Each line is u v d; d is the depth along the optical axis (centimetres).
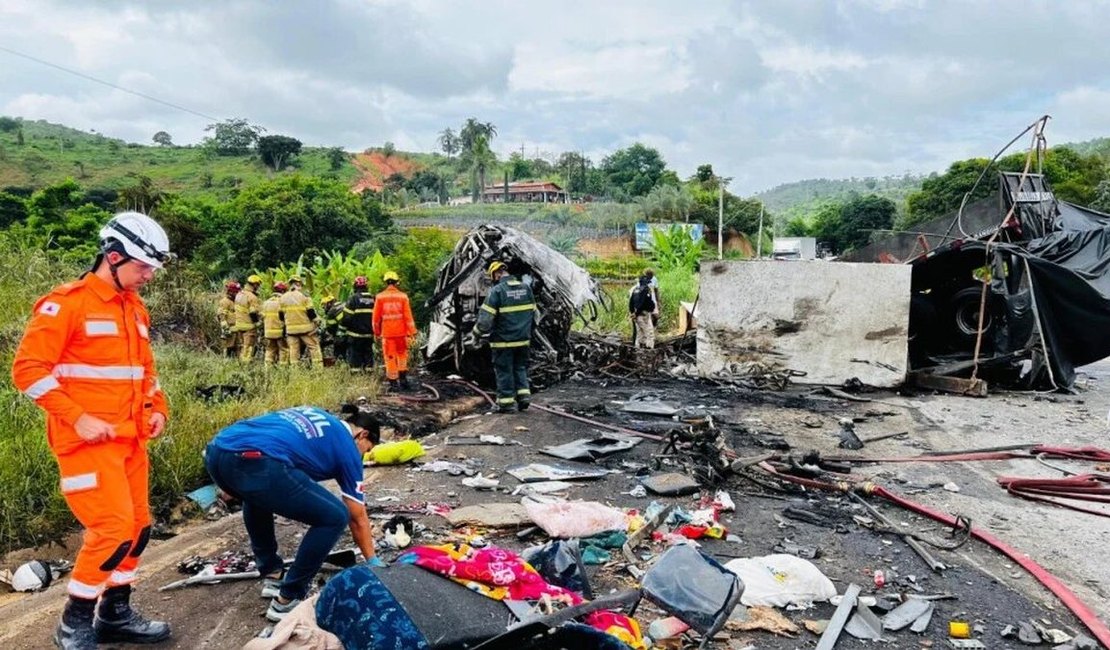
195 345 1451
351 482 393
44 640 386
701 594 355
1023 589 460
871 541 533
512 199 9919
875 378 1151
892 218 6762
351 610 305
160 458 625
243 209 4288
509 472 682
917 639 395
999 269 1153
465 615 301
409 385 1128
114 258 348
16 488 548
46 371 330
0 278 1339
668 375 1256
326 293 1788
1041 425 925
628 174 10006
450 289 1170
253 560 482
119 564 353
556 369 1230
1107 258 1145
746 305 1204
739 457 732
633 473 688
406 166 14512
